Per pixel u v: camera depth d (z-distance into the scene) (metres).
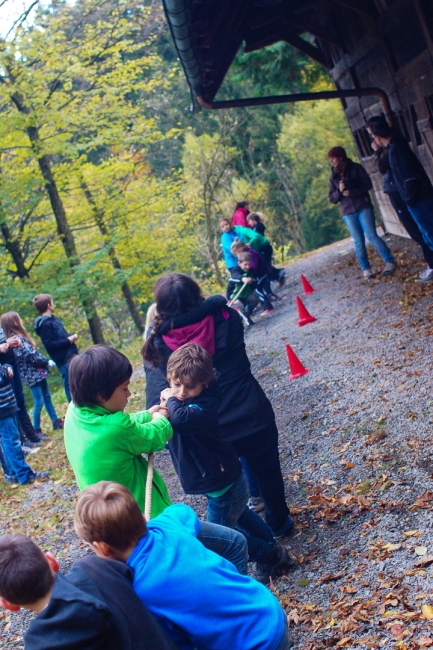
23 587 1.88
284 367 7.80
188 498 5.56
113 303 23.53
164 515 2.44
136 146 24.08
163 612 2.17
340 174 9.30
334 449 5.16
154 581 2.17
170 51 34.00
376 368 6.40
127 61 17.17
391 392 5.70
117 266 21.12
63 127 15.84
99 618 1.76
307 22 11.02
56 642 1.73
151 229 21.88
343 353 7.26
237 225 13.38
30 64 14.86
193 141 29.38
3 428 7.33
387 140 7.34
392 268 9.48
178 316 3.70
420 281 8.34
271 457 4.03
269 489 4.11
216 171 27.20
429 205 7.30
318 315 9.43
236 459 3.58
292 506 4.56
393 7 8.25
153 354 3.78
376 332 7.43
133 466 2.84
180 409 3.30
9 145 15.50
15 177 16.30
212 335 3.77
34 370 8.83
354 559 3.74
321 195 35.66
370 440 5.01
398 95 9.30
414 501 4.02
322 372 6.98
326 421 5.75
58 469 7.63
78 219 19.33
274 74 17.86
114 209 19.89
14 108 15.83
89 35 16.39
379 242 9.43
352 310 8.79
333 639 3.15
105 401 2.77
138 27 16.97
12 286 15.67
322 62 12.52
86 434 2.76
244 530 3.79
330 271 12.48
